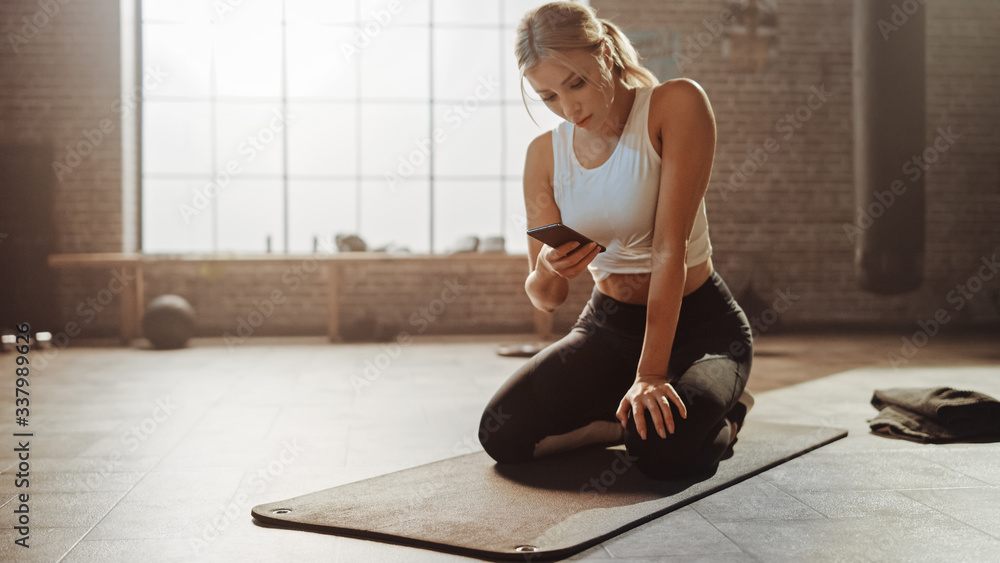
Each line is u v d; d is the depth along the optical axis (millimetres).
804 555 1268
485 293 6594
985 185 6785
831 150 6672
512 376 1948
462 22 6641
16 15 6109
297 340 6047
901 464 1888
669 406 1614
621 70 1733
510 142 6707
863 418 2531
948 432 2170
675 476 1690
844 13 6648
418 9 6625
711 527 1419
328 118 6598
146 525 1478
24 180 6121
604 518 1441
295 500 1603
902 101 5312
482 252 6051
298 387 3459
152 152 6484
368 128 6621
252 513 1528
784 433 2219
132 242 6395
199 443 2260
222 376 3883
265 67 6531
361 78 6605
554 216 1913
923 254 5484
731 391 1727
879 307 6719
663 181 1654
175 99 6480
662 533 1388
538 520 1439
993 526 1414
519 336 6297
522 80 1684
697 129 1636
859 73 5465
